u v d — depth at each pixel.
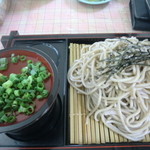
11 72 0.77
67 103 0.86
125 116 0.79
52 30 1.25
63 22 1.30
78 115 0.84
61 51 1.05
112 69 0.78
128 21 1.32
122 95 0.77
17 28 1.27
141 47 0.83
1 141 0.75
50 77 0.72
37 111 0.61
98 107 0.83
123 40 0.90
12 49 0.80
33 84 0.69
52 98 0.63
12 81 0.68
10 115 0.63
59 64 0.99
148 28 1.22
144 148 0.72
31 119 0.59
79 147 0.72
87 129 0.80
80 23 1.30
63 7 1.41
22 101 0.65
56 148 0.72
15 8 1.40
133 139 0.75
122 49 0.83
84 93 0.86
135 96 0.76
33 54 0.79
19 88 0.68
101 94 0.81
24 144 0.74
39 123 0.72
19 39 1.09
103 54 0.85
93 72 0.82
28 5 1.42
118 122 0.79
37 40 1.10
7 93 0.66
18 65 0.79
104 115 0.81
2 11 1.28
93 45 1.00
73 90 0.91
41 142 0.74
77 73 0.92
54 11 1.38
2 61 0.78
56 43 1.09
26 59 0.80
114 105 0.79
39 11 1.38
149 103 0.80
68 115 0.85
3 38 1.11
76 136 0.78
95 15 1.35
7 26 1.28
